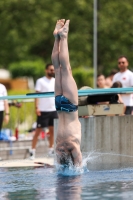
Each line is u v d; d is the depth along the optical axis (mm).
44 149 25594
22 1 56625
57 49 16500
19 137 26359
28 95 18172
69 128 16453
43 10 56781
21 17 57125
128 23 54000
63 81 16406
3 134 25031
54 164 19172
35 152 25312
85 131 18484
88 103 18766
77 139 16500
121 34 54062
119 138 18703
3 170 18219
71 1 55562
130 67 54062
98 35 54125
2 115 23094
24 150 24812
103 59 54906
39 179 15984
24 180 15930
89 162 18219
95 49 35344
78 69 59969
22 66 64688
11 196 13703
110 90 17953
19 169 18391
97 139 18422
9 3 56844
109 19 53625
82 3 54375
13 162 20984
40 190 14281
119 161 18672
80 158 16750
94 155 18391
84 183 14977
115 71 26906
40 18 56688
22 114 27859
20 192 14148
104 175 16375
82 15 55125
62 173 16891
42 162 20641
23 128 27828
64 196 13406
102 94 18562
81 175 16422
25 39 57812
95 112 18672
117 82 22125
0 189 14648
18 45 58125
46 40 59594
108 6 53906
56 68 16516
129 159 18797
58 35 16438
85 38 54406
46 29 56844
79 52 54875
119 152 18688
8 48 59031
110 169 17906
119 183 14867
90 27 54688
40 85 23734
